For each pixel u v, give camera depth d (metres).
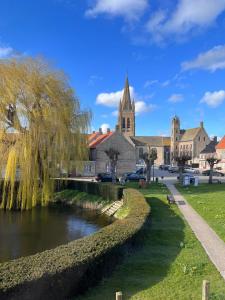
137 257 14.33
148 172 50.56
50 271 9.80
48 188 35.75
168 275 12.33
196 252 15.00
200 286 11.16
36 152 34.03
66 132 36.12
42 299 9.51
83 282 10.92
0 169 34.00
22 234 25.83
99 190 38.44
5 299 8.64
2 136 33.41
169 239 17.38
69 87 37.09
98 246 12.50
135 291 11.00
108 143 68.94
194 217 23.44
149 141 139.00
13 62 34.28
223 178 64.62
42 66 35.03
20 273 9.61
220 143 91.19
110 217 32.03
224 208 26.23
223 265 13.26
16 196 35.62
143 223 16.83
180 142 134.25
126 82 141.25
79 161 38.66
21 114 33.34
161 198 32.78
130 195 28.00
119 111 140.88
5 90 33.09
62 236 25.23
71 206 39.31
